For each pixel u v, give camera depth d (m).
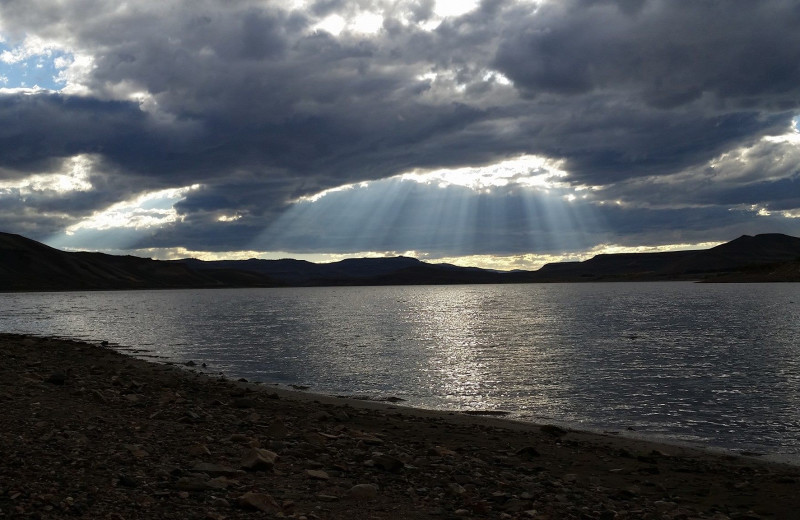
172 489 9.52
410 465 12.55
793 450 17.25
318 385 29.56
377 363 38.03
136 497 8.92
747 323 69.75
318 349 46.59
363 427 17.92
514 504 10.10
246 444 13.41
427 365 36.88
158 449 12.20
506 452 15.19
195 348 47.53
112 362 32.28
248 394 23.19
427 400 25.47
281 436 14.82
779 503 11.46
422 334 59.75
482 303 140.50
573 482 12.45
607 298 154.62
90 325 75.50
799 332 58.25
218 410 18.55
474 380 30.92
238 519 8.42
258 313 104.31
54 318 91.31
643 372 33.34
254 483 10.42
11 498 8.26
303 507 9.30
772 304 112.50
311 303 153.00
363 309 117.56
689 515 10.26
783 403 24.56
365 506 9.61
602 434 19.08
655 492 12.10
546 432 18.55
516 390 27.88
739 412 22.84
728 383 29.58
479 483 11.50
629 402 24.91
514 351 44.12
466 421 20.44
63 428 13.23
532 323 73.50
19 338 41.78
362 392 27.48
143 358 40.31
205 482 9.92
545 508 10.02
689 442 18.22
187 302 165.75
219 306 137.00
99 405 17.11
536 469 13.54
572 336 55.88
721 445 17.84
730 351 43.31
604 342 50.12
